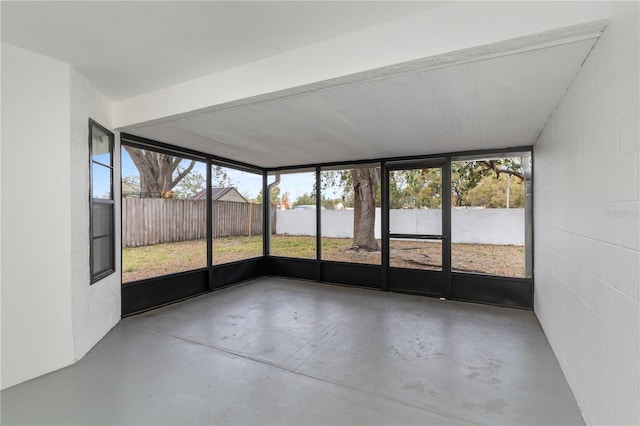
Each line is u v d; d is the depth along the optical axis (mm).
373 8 1745
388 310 4062
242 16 1812
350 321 3658
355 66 1998
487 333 3283
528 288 4078
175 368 2553
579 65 1975
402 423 1896
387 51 1902
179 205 5082
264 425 1879
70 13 1792
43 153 2391
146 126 3285
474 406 2055
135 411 2000
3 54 2186
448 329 3396
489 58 1839
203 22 1878
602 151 1680
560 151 2590
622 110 1434
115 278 3492
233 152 4762
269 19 1844
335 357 2756
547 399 2127
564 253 2477
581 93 2018
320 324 3562
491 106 2709
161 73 2621
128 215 4484
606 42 1567
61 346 2523
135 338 3146
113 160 3443
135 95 3113
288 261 6000
